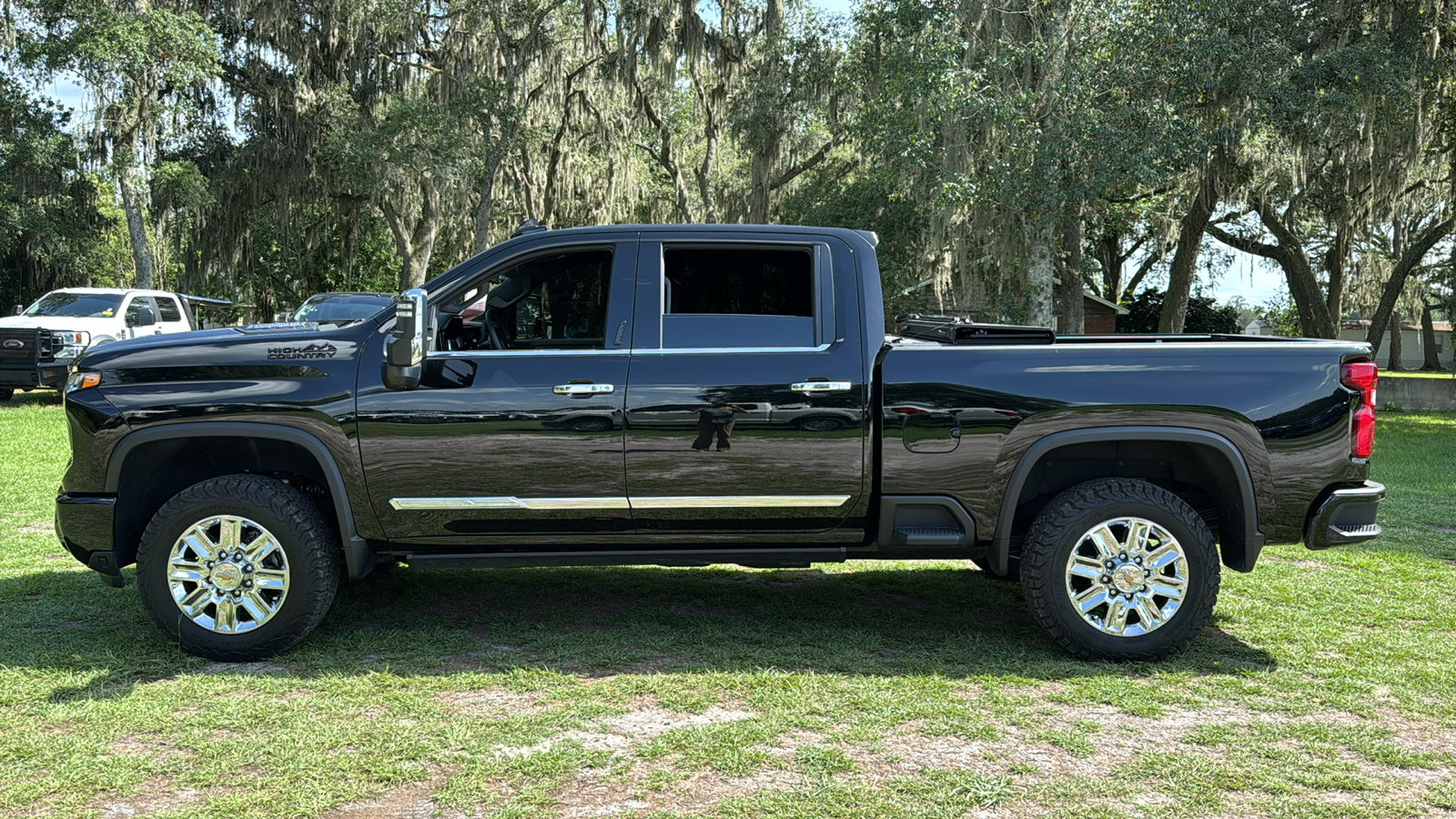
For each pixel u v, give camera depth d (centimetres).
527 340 471
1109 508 446
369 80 2827
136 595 550
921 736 371
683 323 457
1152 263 3981
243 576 446
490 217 3291
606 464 446
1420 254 2547
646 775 336
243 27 2712
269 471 477
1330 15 1858
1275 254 2838
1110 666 449
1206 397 447
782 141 2850
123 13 2281
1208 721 390
